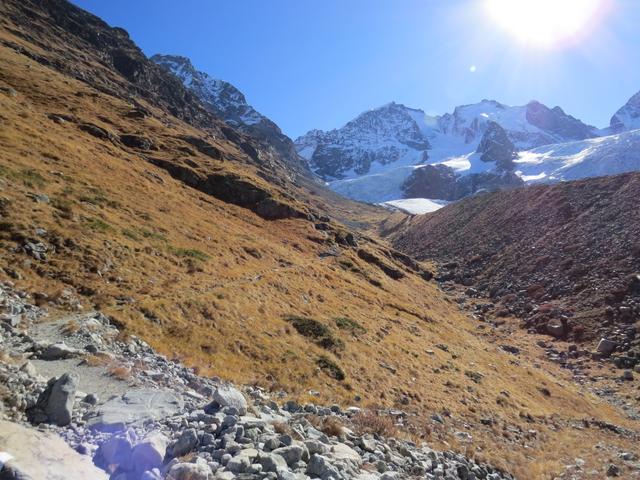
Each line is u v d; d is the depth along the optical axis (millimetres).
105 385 13266
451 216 165125
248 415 11805
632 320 66688
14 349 14672
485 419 29594
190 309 26922
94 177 46906
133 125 98938
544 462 23469
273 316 33750
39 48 145875
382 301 59750
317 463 9227
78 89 108688
